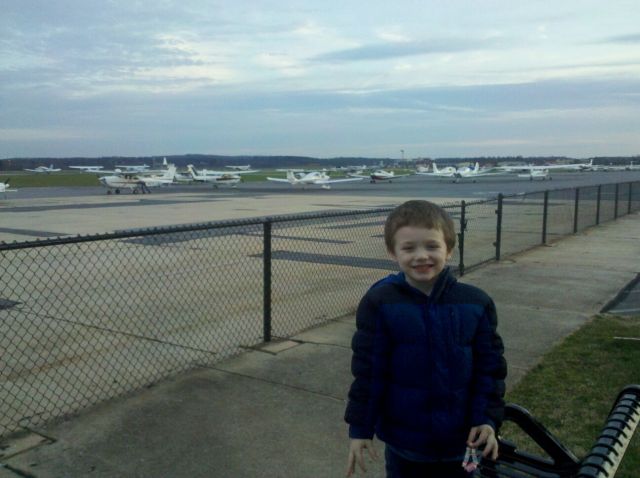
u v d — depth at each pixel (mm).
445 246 2227
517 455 2539
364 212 7957
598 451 1976
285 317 7426
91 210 28078
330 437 3945
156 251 13461
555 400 4527
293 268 11250
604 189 43125
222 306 8055
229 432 4016
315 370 5285
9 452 3738
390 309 2211
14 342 6320
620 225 18297
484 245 13992
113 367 5492
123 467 3545
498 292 8508
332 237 15992
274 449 3775
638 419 2215
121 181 49781
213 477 3438
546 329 6539
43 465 3570
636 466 3488
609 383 4863
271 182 79000
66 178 100062
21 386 5004
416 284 2264
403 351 2189
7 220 22422
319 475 3469
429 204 2279
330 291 9109
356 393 2258
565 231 16891
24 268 11328
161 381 5031
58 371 5391
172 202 34875
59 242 4402
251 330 6789
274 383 4953
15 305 7910
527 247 13539
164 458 3656
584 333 6336
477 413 2193
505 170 88250
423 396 2184
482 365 2246
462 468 2285
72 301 8312
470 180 72875
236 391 4770
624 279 9484
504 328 6578
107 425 4141
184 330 6812
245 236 16344
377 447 3840
